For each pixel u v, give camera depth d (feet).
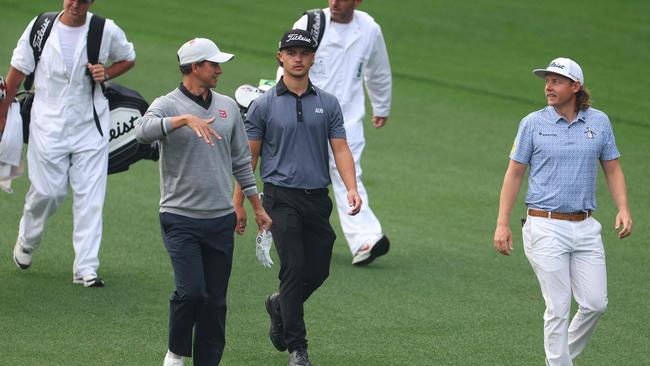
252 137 92.99
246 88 112.68
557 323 87.10
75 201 108.88
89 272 108.99
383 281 116.06
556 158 87.35
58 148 107.34
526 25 258.16
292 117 92.27
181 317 83.87
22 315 100.42
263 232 90.63
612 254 129.39
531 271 121.49
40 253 118.52
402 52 232.32
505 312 107.96
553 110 88.58
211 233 84.38
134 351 93.09
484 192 152.87
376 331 101.19
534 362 95.04
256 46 226.99
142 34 230.27
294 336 89.92
